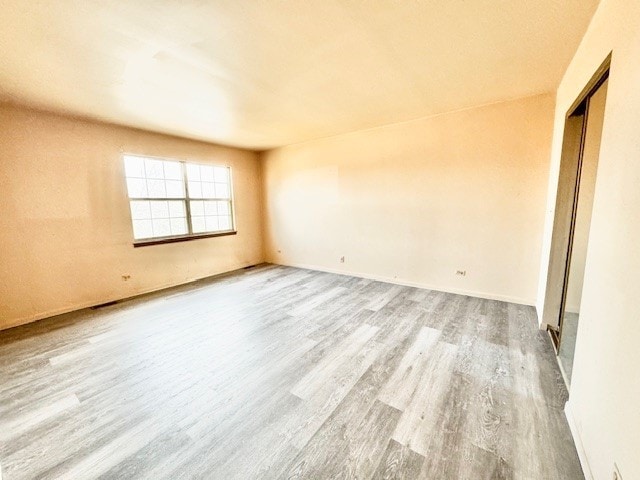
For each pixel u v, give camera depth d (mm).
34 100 2729
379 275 4449
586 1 1505
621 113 1149
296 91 2670
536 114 3012
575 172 2363
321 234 5066
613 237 1163
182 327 2883
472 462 1350
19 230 2979
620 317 1056
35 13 1473
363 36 1805
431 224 3834
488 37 1847
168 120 3475
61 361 2285
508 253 3357
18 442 1514
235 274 5008
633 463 893
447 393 1839
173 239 4309
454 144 3518
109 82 2373
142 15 1530
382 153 4121
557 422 1584
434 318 2990
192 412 1720
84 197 3404
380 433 1534
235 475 1312
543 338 2525
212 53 1956
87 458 1414
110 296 3678
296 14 1568
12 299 2961
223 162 5051
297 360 2258
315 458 1393
